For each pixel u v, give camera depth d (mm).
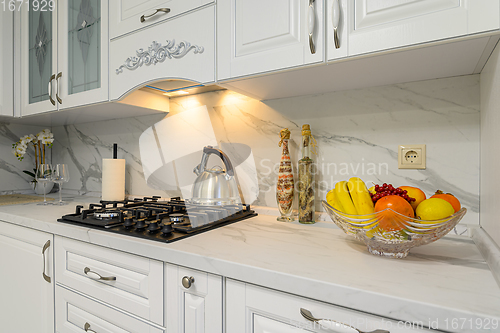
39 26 1597
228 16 951
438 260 693
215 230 984
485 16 613
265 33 887
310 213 1081
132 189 1733
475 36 623
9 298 1306
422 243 666
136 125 1704
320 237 899
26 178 2064
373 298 526
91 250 976
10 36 1650
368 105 1066
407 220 627
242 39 927
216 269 698
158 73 1109
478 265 662
